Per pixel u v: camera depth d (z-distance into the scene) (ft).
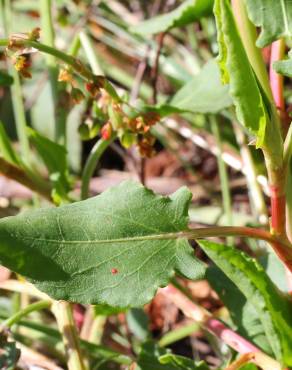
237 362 0.66
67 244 0.59
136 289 0.59
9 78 0.89
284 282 0.79
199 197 1.24
